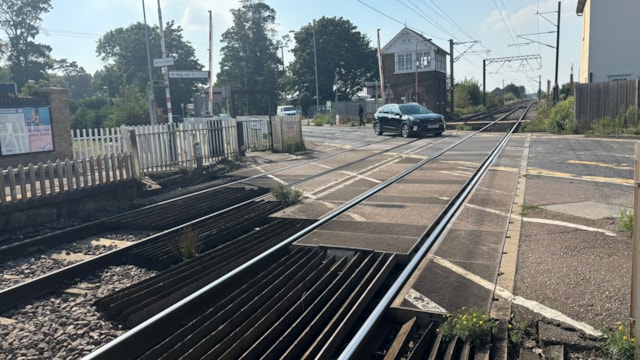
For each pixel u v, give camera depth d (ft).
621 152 49.93
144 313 15.98
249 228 27.17
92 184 34.01
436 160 49.80
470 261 18.99
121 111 103.50
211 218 28.89
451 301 15.43
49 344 14.60
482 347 12.91
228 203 33.65
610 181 34.65
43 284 19.29
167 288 17.92
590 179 35.65
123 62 243.60
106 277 20.52
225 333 14.21
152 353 13.14
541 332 13.50
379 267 19.36
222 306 16.06
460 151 56.90
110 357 13.32
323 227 25.22
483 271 17.92
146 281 18.56
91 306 17.33
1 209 27.94
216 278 19.10
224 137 57.36
